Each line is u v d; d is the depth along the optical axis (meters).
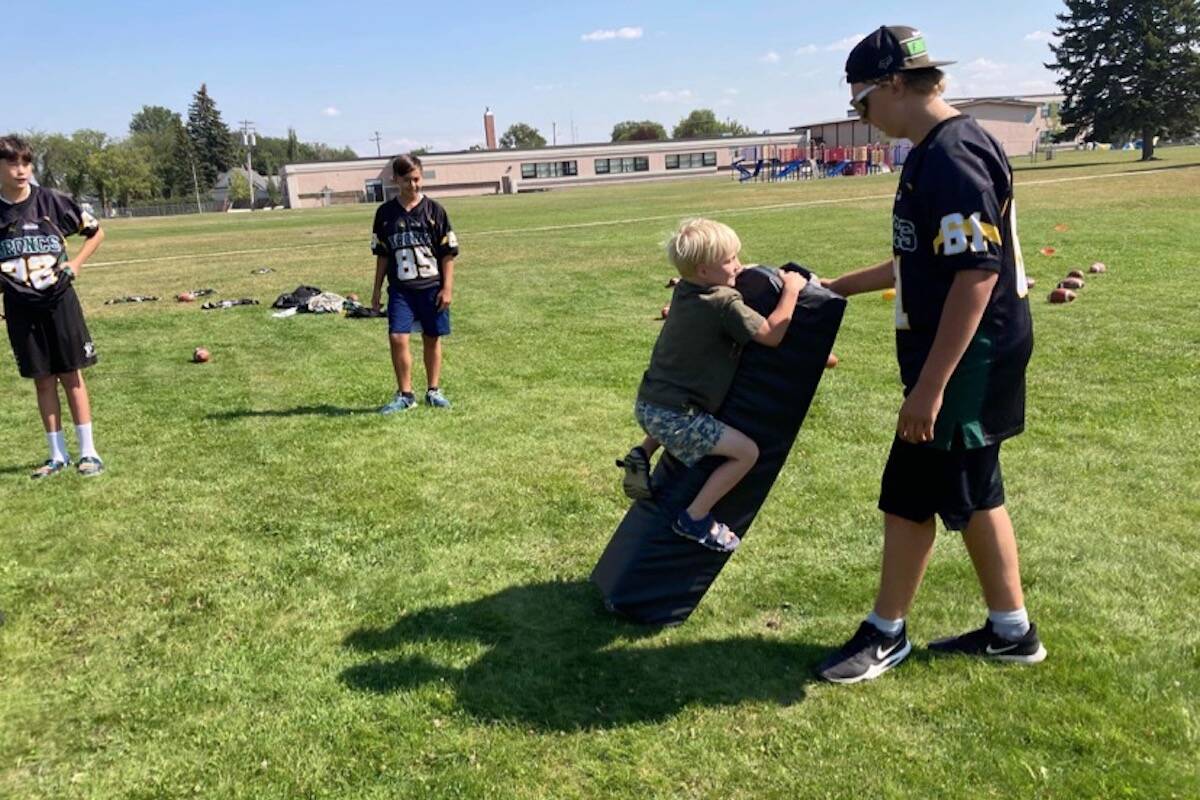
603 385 7.30
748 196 35.41
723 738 2.80
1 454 6.03
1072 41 50.22
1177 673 3.02
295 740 2.86
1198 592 3.56
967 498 2.92
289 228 33.84
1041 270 11.52
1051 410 5.92
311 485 5.19
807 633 3.40
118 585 3.99
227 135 111.31
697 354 3.31
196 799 2.62
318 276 16.00
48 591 3.95
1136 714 2.80
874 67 2.78
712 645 3.34
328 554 4.25
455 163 78.69
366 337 9.90
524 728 2.88
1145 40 47.56
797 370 3.33
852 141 83.19
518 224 26.81
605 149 82.50
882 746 2.72
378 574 4.04
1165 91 48.06
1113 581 3.66
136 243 28.33
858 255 14.34
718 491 3.35
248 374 8.24
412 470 5.38
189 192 104.00
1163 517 4.26
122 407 7.16
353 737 2.87
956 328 2.65
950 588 3.68
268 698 3.10
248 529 4.58
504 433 6.05
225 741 2.88
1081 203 20.50
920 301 2.82
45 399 5.52
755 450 3.34
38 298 5.23
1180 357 7.03
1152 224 15.77
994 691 2.97
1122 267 11.41
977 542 3.05
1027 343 2.85
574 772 2.67
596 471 5.26
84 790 2.68
